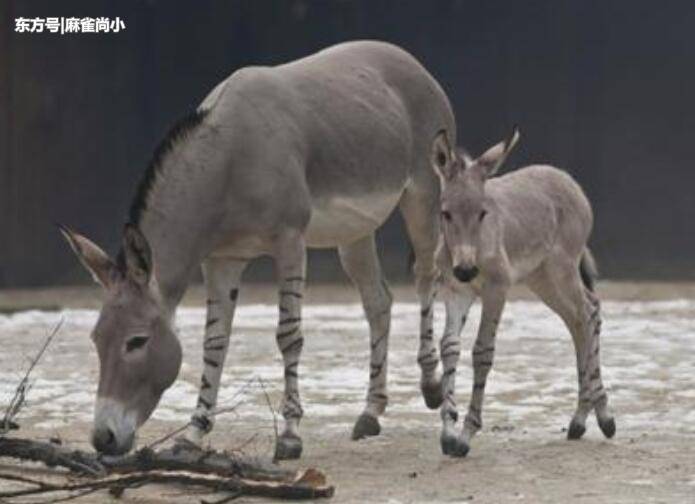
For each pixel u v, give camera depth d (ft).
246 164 80.74
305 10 264.11
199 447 75.00
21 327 152.76
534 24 265.34
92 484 68.54
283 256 81.66
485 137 265.13
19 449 73.31
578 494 71.20
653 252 254.47
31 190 238.68
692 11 265.13
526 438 87.30
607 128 264.72
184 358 124.98
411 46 265.13
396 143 89.45
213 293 83.46
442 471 77.66
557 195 87.10
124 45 252.42
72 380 112.78
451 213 77.61
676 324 151.12
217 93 82.74
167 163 79.51
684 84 264.93
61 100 243.19
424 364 93.81
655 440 86.38
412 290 206.80
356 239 89.15
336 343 136.15
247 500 70.90
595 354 87.10
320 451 84.07
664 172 263.29
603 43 265.54
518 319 156.15
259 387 108.47
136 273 74.64
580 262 88.99
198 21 259.39
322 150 84.43
